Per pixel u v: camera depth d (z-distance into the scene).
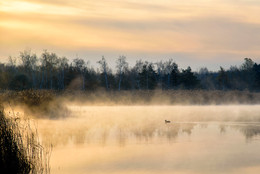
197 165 14.97
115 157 16.33
